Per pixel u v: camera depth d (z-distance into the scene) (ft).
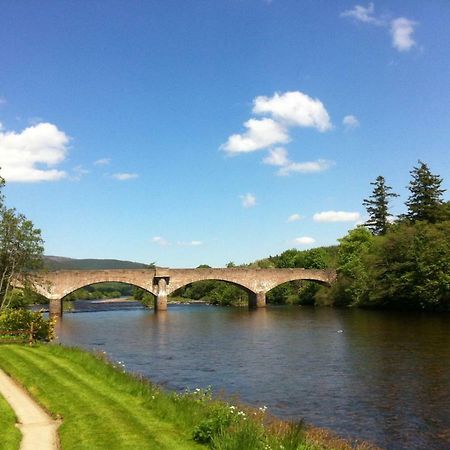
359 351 141.28
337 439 64.28
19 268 192.85
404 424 75.36
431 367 114.42
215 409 60.80
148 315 321.93
